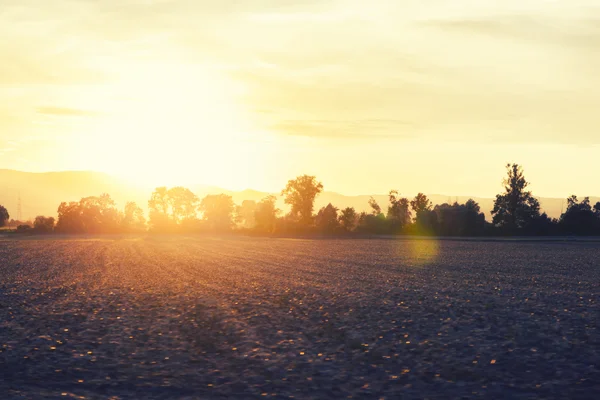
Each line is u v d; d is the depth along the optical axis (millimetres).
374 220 162750
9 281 42250
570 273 44406
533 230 145625
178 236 177125
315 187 190750
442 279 39656
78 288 36156
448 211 152250
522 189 158375
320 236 160375
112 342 19219
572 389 13664
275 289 33750
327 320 22703
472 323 21609
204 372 15617
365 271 47438
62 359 17016
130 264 60656
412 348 17859
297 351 17734
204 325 22047
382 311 24656
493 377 14758
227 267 54250
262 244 116312
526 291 31844
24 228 198500
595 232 144250
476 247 93562
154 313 25078
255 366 16125
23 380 14961
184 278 42688
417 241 122688
